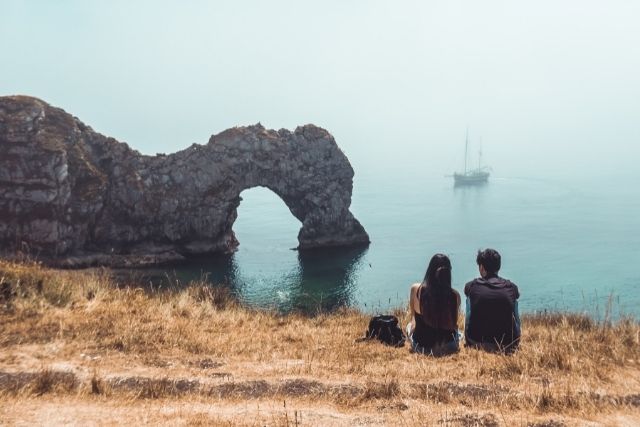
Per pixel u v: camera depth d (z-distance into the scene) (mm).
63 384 6730
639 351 8930
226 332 10602
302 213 109688
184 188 96625
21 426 5316
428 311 8695
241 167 100438
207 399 6508
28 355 7840
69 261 80062
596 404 6398
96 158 91250
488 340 8797
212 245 99562
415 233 149125
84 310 11344
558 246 126938
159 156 98500
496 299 8703
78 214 84250
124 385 6918
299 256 101562
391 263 96000
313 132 106750
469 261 104688
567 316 13578
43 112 88188
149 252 91375
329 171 108000
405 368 7875
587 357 8539
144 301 13219
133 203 91125
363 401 6516
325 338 10375
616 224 172250
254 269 88000
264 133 104312
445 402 6520
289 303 64188
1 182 79250
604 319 12289
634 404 6445
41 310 10781
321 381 7207
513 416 6023
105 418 5664
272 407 6258
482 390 6930
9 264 13508
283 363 8180
